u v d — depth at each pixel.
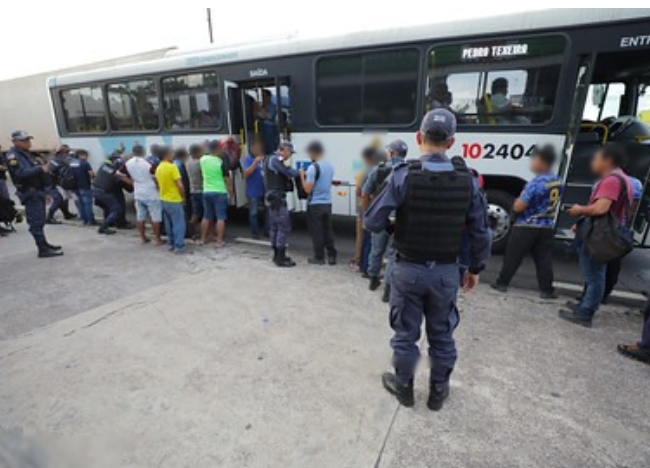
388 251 3.97
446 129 2.17
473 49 4.61
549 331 3.38
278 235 4.99
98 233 7.10
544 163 3.76
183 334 3.41
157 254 5.73
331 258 5.12
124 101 7.73
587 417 2.40
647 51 4.01
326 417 2.42
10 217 7.05
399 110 5.16
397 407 2.50
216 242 6.34
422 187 2.13
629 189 3.11
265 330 3.45
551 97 4.39
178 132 7.12
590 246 3.15
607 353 3.06
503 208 5.03
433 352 2.42
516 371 2.85
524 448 2.18
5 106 15.62
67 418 2.46
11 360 3.08
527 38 4.35
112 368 2.95
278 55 5.77
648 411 2.45
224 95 6.41
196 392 2.67
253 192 6.28
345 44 5.28
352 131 5.50
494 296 4.08
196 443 2.24
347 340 3.28
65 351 3.19
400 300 2.35
